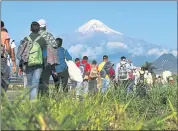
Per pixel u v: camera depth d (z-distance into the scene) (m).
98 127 5.70
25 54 8.91
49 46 9.41
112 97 8.00
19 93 5.87
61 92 7.18
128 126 5.68
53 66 9.80
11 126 4.79
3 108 5.15
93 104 6.46
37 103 5.11
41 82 9.54
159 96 9.88
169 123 6.69
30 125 4.69
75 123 5.41
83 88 7.45
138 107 8.20
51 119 4.71
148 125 5.61
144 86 10.99
